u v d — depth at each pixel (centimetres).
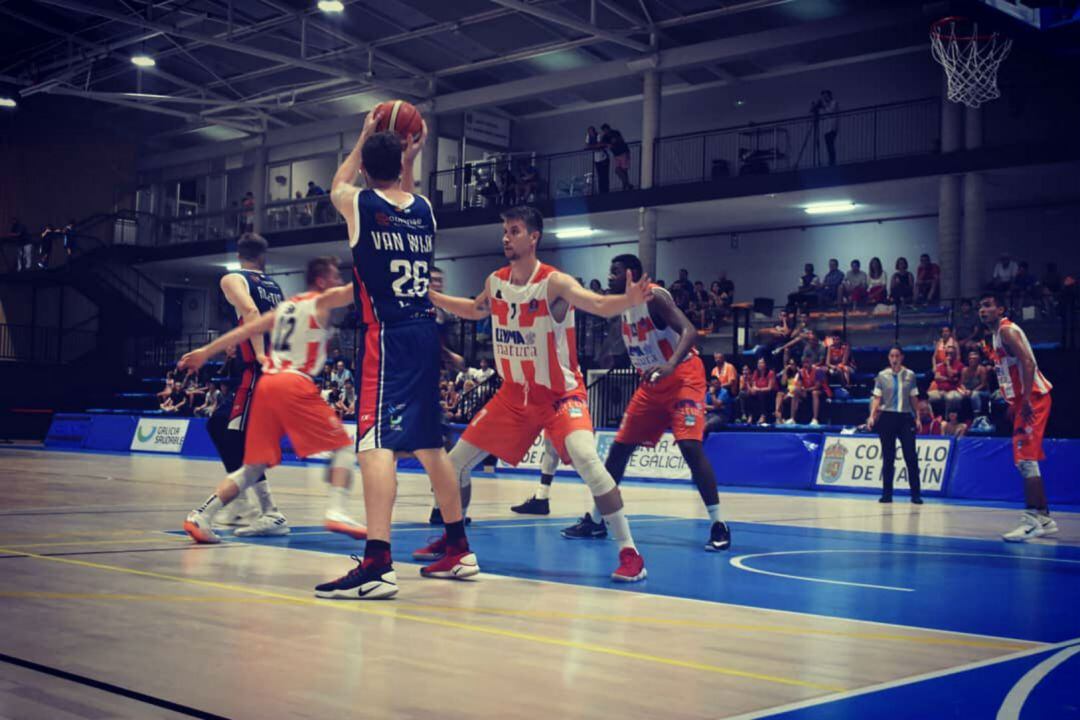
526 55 2375
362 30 2356
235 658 288
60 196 3203
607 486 466
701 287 2156
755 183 2067
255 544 579
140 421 2222
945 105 1892
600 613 379
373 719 230
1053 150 1736
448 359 547
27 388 2841
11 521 695
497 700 249
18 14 2406
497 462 1745
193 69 2736
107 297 3011
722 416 1576
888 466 1141
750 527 770
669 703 251
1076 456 1183
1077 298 1611
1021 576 514
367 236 413
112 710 232
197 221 3309
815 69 2325
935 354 1538
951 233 1867
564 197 2397
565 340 478
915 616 388
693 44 2206
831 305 1955
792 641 334
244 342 617
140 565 480
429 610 378
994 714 247
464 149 2752
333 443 537
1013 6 1155
